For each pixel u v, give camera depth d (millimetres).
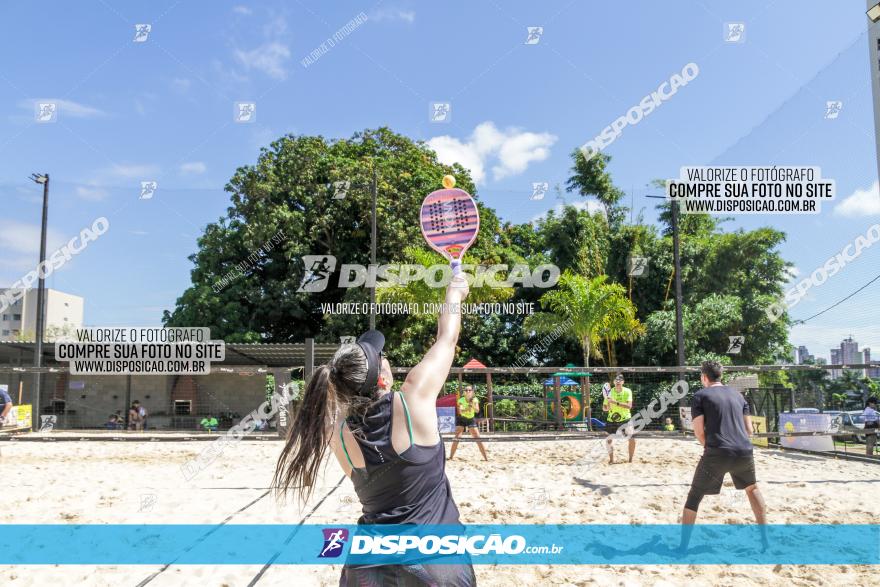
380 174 24500
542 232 26250
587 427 16156
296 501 6707
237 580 4215
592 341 21000
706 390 4855
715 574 4223
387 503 1980
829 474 8625
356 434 1979
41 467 9719
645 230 24766
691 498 4785
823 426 11234
